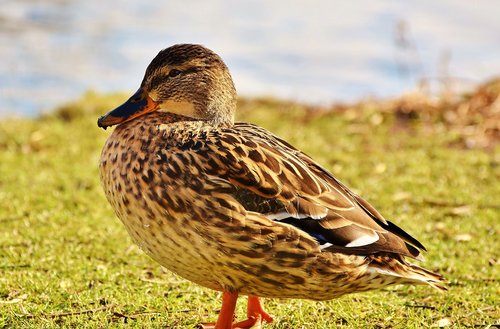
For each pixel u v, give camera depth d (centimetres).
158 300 924
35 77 2316
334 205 784
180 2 3362
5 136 1627
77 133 1655
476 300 943
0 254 1057
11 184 1362
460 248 1102
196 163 772
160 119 838
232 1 3394
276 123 1739
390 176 1424
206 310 913
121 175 788
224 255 764
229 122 885
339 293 805
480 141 1623
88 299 922
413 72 2473
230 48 2739
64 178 1393
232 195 765
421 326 873
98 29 2872
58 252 1066
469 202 1294
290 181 783
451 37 2831
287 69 2516
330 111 1842
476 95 1828
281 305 923
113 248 1084
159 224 771
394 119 1752
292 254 764
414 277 791
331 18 3134
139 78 2388
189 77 859
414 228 1175
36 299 924
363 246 771
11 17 2933
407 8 3234
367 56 2662
